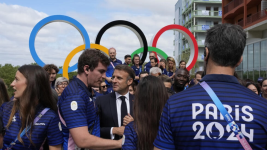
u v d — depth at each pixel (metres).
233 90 1.27
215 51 1.31
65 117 1.96
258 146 1.19
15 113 2.04
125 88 3.05
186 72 3.76
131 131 2.05
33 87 1.94
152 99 2.01
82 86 2.08
